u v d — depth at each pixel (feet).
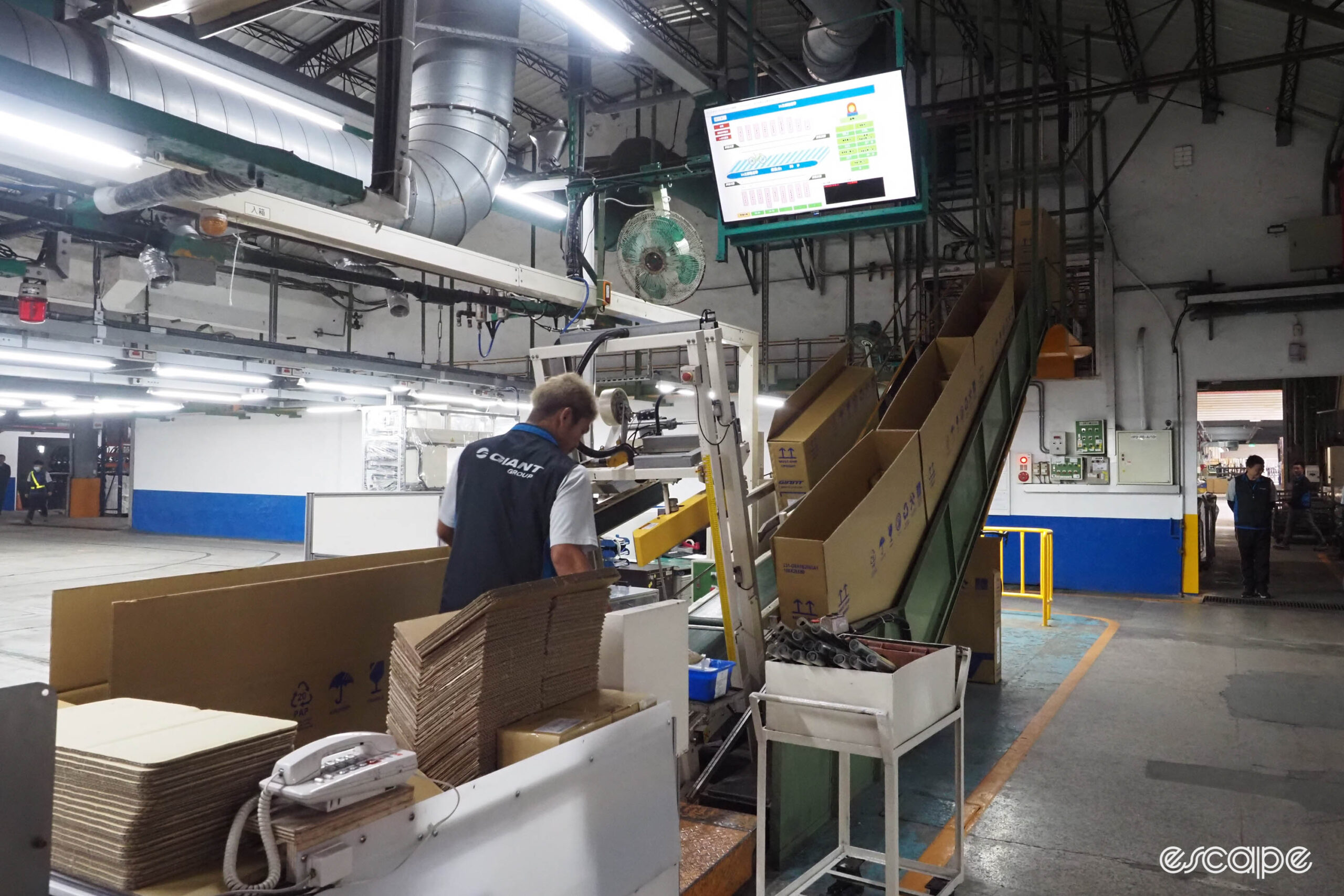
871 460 16.69
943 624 17.63
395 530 18.75
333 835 4.03
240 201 15.23
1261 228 35.78
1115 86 25.79
